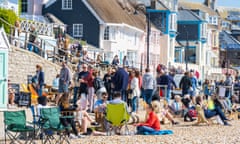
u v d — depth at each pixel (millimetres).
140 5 118688
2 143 34094
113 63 73500
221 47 174250
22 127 32688
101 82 48188
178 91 66750
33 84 52656
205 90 71500
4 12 68312
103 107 40531
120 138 37969
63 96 36219
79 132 38312
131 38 105812
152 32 115188
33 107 36062
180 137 39594
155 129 40812
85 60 69250
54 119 33156
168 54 121688
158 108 41594
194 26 142375
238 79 97750
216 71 143250
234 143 37625
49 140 33688
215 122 51250
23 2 95375
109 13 98938
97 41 96812
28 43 61719
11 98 51500
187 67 115500
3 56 48750
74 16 96750
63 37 76938
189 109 51938
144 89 50938
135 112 48469
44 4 97188
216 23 169750
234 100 68312
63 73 49656
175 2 126688
